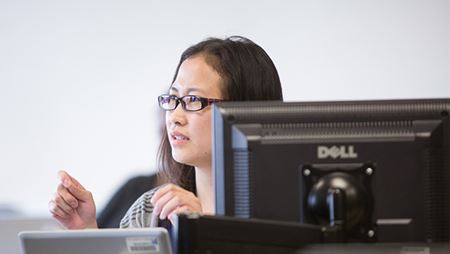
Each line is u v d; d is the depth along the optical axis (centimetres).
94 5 672
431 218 314
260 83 400
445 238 315
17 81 668
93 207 392
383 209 312
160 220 377
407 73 685
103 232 301
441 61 686
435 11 686
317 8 679
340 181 308
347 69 681
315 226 296
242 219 291
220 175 315
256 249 291
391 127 314
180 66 396
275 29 676
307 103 315
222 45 399
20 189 666
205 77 389
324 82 679
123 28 671
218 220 290
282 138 311
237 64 396
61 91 670
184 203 345
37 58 670
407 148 313
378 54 684
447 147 316
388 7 684
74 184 388
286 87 677
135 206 423
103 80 671
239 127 312
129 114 669
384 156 312
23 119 668
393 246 302
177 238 292
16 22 669
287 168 311
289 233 293
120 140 668
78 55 670
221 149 314
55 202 389
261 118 313
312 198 308
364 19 682
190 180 418
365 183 311
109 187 667
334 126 313
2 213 657
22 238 314
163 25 672
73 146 668
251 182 310
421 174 313
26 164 667
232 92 392
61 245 310
